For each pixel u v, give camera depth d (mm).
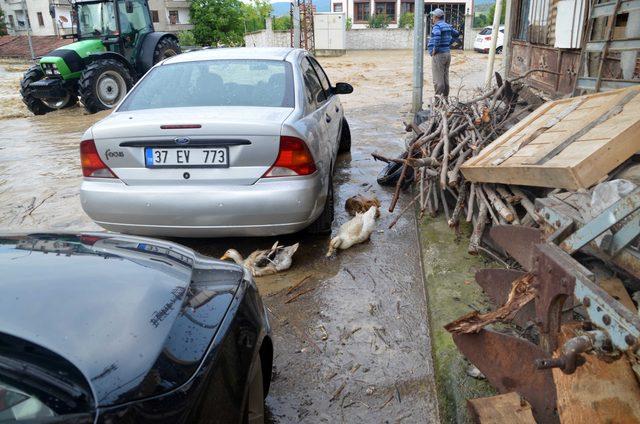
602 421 1760
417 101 9883
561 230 2154
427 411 2525
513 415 2045
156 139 3619
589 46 5395
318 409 2570
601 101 3225
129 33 13312
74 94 13695
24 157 8289
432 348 2949
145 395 1505
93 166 3791
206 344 1813
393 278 3777
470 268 3670
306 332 3189
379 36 35250
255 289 2424
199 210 3646
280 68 4523
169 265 2182
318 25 31094
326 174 4141
